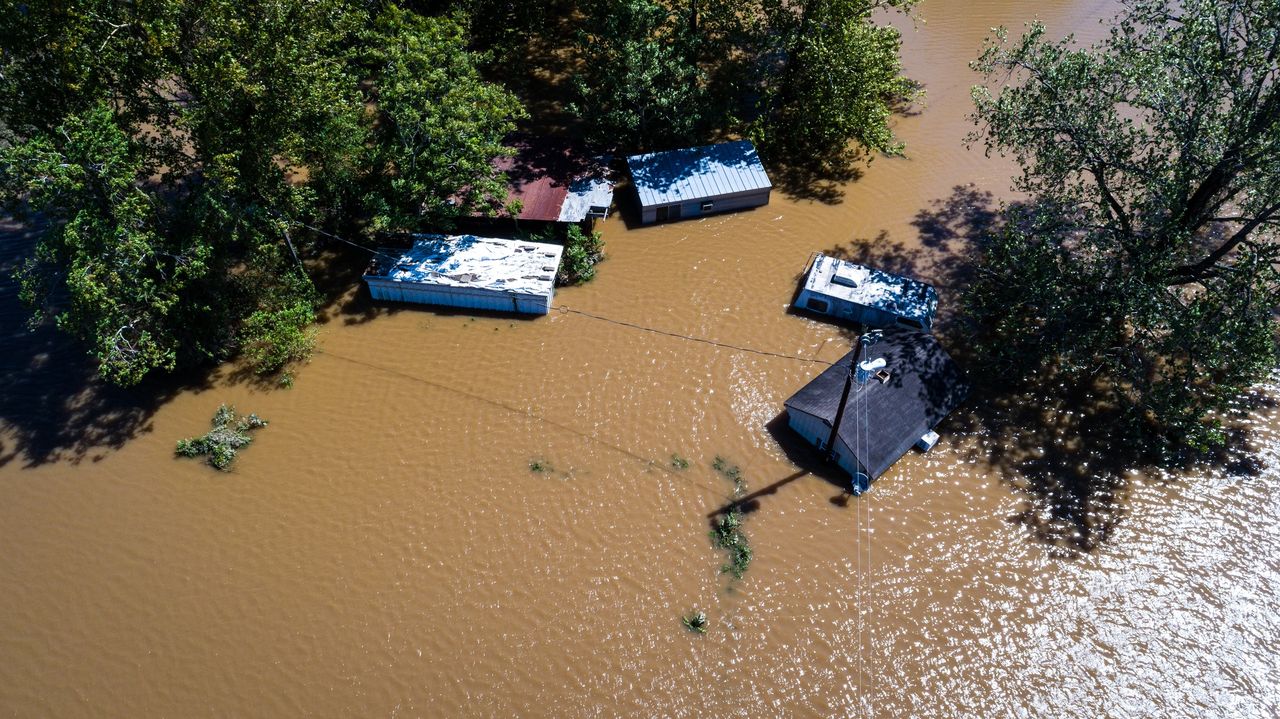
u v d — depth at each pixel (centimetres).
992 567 3216
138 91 3850
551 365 3969
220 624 3078
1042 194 4047
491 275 4147
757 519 3366
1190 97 3491
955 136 5331
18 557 3275
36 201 3191
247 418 3734
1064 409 3722
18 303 4203
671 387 3866
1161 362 3888
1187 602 3100
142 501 3456
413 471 3553
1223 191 4131
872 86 4669
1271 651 2962
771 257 4516
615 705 2867
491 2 5325
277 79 3581
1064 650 2986
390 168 4547
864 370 3056
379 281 4178
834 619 3078
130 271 3269
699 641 3022
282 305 4053
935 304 4028
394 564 3247
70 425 3722
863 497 3434
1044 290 3594
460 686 2906
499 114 4216
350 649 3006
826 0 4650
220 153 3616
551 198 4500
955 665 2956
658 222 4747
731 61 5762
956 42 6247
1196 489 3431
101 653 3002
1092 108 3475
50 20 3312
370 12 4731
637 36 4744
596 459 3588
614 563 3241
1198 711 2833
